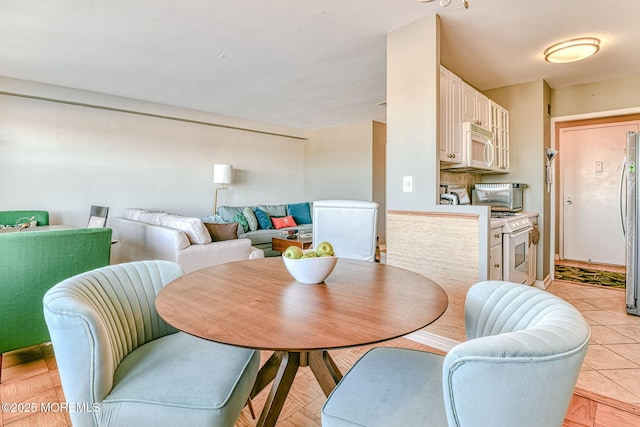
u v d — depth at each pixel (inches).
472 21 91.0
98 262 82.2
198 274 56.7
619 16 88.7
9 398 67.2
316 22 92.4
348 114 205.8
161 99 170.6
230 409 38.8
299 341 31.8
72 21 92.2
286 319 37.1
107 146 167.0
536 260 140.9
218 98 169.0
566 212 197.0
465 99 111.9
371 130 225.9
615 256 182.9
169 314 38.5
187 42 105.0
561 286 144.9
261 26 94.5
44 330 76.6
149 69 128.3
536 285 141.1
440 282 90.1
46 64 123.3
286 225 219.5
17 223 126.3
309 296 45.0
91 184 162.6
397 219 98.1
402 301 42.9
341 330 34.2
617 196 181.6
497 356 24.8
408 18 90.0
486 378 25.0
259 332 33.7
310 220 244.2
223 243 121.9
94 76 136.0
